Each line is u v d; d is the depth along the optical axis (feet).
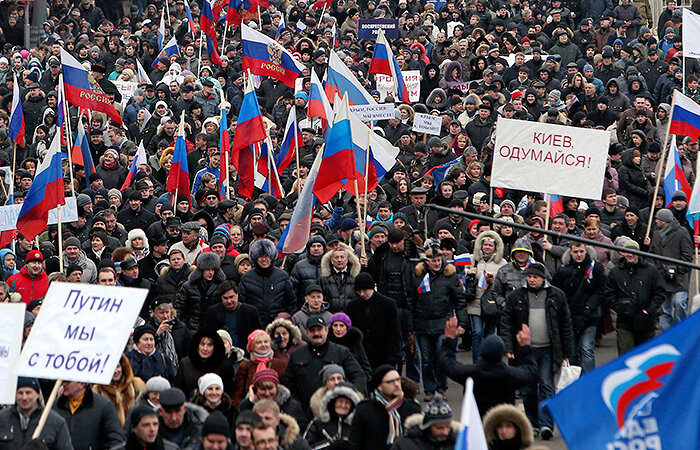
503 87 172.45
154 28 221.05
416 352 94.53
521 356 73.05
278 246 101.55
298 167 127.75
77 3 242.37
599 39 204.13
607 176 135.03
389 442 64.95
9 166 144.15
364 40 202.49
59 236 99.19
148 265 106.22
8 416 62.03
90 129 152.25
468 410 44.96
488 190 127.54
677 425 45.70
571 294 92.43
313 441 67.51
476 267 98.37
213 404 68.39
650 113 153.58
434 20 216.95
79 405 65.26
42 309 60.39
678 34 212.23
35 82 180.04
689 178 137.80
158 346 78.84
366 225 114.93
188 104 164.55
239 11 199.21
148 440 60.18
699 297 81.41
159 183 141.28
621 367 46.55
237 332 84.12
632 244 93.66
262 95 172.14
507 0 229.04
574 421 46.68
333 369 69.26
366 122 129.90
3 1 225.76
